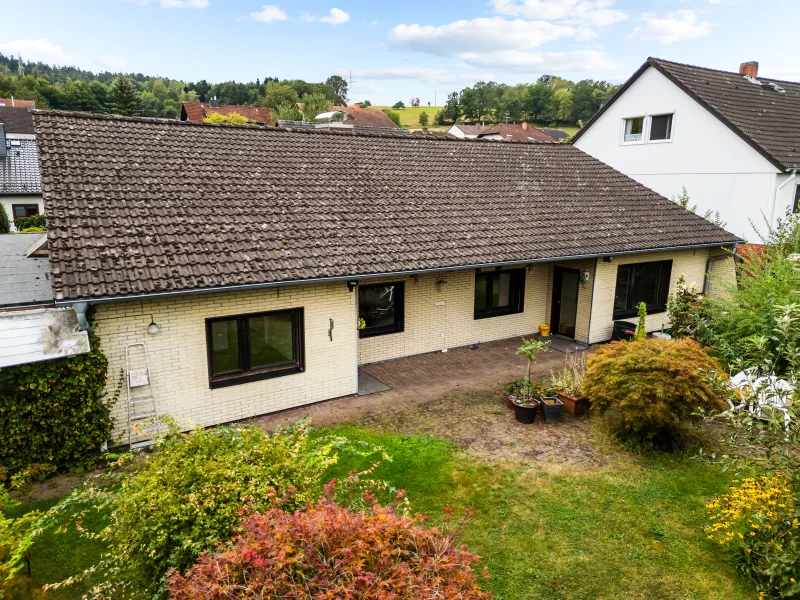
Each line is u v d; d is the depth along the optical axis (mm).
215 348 9211
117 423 8312
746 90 21625
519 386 10820
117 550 4781
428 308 13039
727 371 10945
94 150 10578
